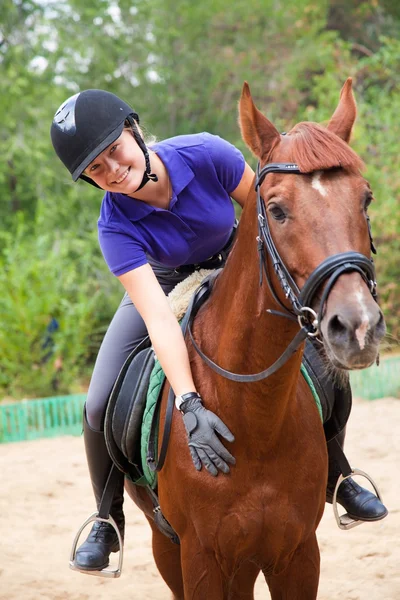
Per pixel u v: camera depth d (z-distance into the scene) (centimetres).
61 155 434
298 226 323
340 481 492
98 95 428
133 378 461
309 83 2669
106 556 518
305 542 400
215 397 398
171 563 535
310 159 326
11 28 2539
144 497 516
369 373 1474
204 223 448
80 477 1066
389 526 771
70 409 1421
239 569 423
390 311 2062
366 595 625
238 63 2588
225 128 2612
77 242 2186
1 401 1767
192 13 2539
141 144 431
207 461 382
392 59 2517
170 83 2553
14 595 664
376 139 2123
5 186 2662
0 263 1848
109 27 2503
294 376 374
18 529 862
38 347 1783
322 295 315
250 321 375
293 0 2683
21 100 2422
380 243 2069
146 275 425
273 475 384
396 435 1132
